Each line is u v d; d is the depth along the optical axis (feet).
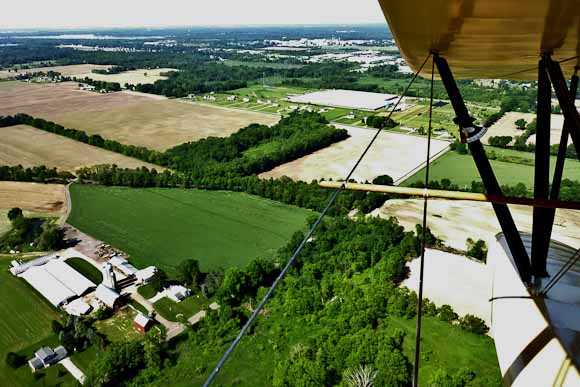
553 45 21.75
